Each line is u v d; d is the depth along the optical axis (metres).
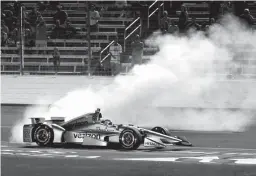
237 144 47.06
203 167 33.47
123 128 43.03
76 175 31.25
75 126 44.03
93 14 93.44
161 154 39.84
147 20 86.50
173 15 94.06
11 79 80.44
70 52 88.31
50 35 94.19
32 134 44.66
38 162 36.25
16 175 31.56
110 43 86.25
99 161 36.31
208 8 93.50
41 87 78.06
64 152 41.25
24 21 91.06
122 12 97.12
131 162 35.72
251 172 31.62
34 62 85.81
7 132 58.84
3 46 91.94
